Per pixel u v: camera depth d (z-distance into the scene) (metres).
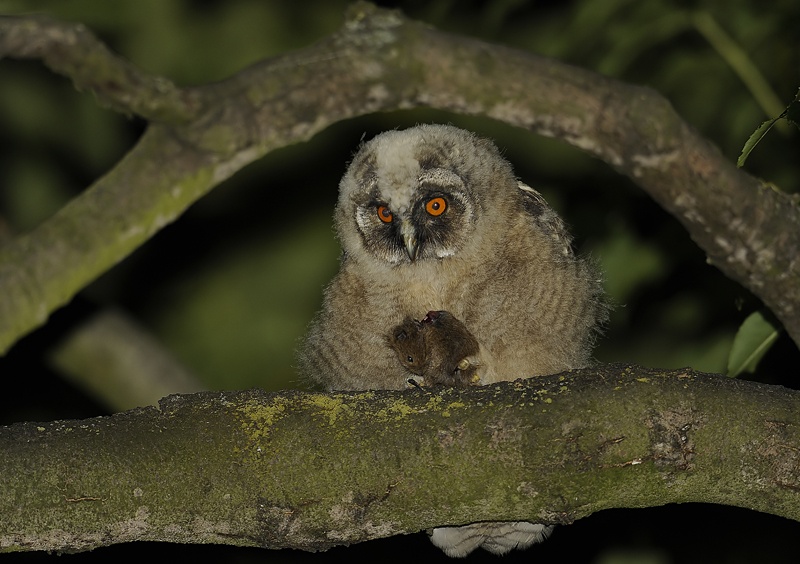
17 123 13.72
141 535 7.25
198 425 7.25
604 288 11.73
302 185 14.81
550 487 7.19
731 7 12.39
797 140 12.25
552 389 7.29
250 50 14.02
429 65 6.21
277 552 13.93
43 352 11.75
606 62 12.69
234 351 14.10
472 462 7.20
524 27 13.55
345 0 14.16
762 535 13.70
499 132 13.91
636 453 7.12
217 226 14.60
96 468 7.12
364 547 14.20
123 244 6.13
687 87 13.16
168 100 5.93
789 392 7.27
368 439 7.23
